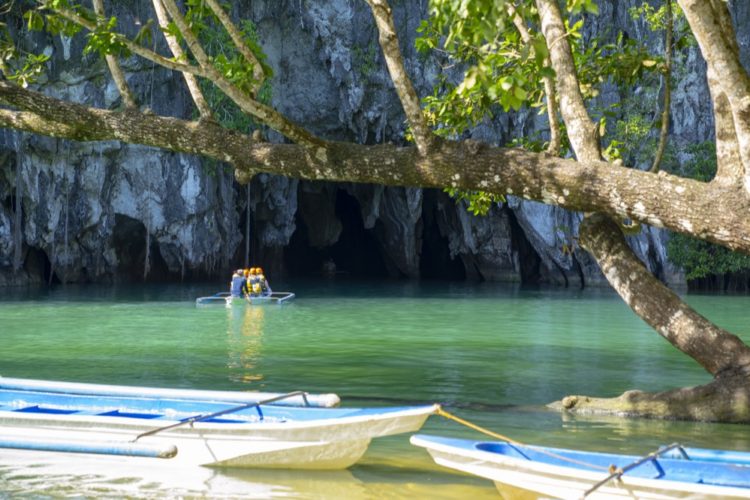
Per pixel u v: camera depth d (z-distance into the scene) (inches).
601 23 1435.8
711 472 232.4
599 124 433.7
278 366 503.2
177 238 1407.5
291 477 267.0
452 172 362.9
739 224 316.5
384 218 1696.6
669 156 1413.6
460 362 536.1
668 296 374.3
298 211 1772.9
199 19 384.2
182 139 400.2
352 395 410.6
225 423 275.9
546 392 426.9
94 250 1375.5
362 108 1472.7
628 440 320.5
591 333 721.0
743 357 360.8
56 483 257.0
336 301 1059.9
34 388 331.9
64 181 1315.2
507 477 231.0
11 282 1311.5
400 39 1440.7
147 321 775.7
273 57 1450.5
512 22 413.7
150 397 318.3
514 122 1467.8
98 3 392.2
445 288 1375.5
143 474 268.1
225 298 1008.2
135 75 1290.6
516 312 931.3
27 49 1233.4
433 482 263.1
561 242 1525.6
